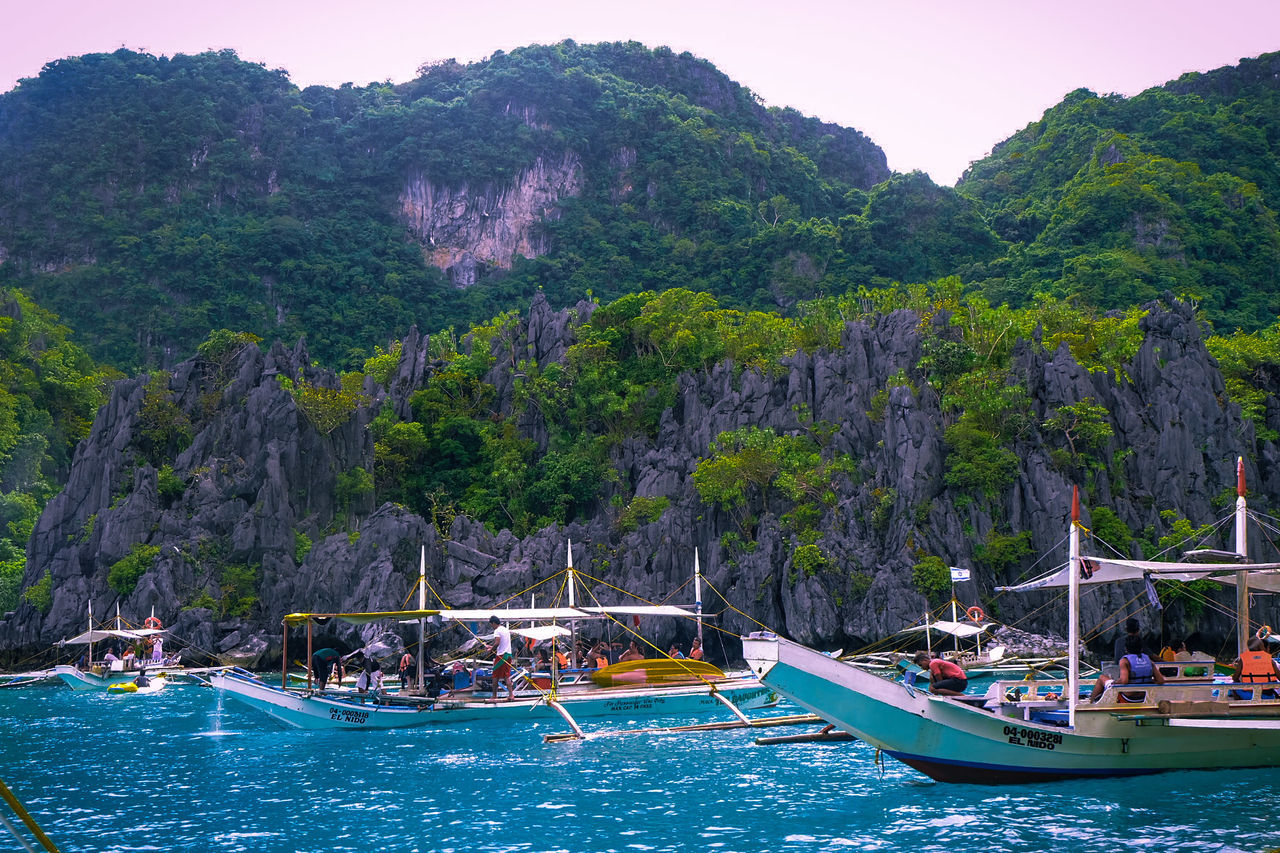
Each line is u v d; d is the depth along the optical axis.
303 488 102.81
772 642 28.17
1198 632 83.00
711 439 107.19
